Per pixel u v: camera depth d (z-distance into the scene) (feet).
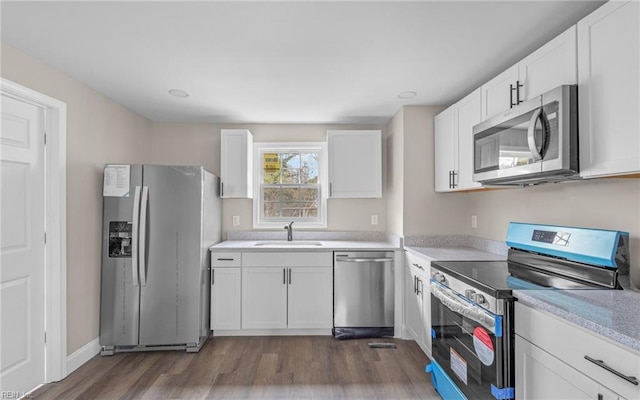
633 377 3.22
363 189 11.80
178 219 9.58
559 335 4.15
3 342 6.93
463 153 8.81
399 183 11.16
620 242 5.13
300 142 13.14
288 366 8.69
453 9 5.56
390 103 10.59
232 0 5.29
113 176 9.39
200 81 8.73
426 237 10.74
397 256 10.66
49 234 7.86
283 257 10.70
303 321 10.69
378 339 10.52
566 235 6.00
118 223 9.38
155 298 9.48
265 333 10.84
